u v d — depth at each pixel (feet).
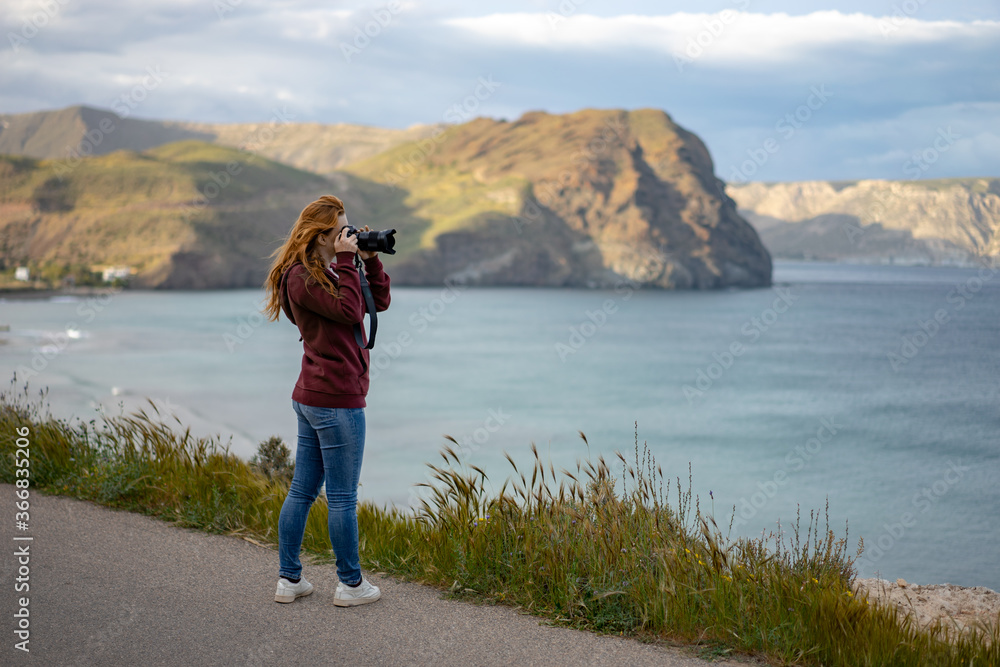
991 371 274.98
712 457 130.93
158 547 13.14
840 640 9.37
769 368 284.61
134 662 8.66
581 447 137.39
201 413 156.04
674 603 10.27
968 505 94.68
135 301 640.17
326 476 10.77
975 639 9.65
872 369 281.54
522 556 11.70
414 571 12.36
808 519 82.69
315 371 10.51
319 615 10.41
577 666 9.05
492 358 322.34
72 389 182.91
